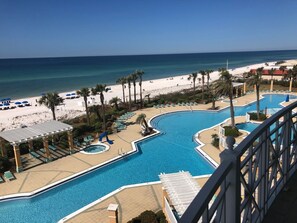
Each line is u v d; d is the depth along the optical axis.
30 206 17.41
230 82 28.53
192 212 2.20
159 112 41.28
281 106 42.28
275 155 4.95
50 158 23.73
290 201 5.01
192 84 79.94
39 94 74.88
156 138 30.12
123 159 24.39
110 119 37.16
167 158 24.42
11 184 19.69
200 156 24.42
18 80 107.62
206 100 47.25
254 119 33.75
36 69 168.38
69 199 18.12
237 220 3.08
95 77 115.56
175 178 15.33
